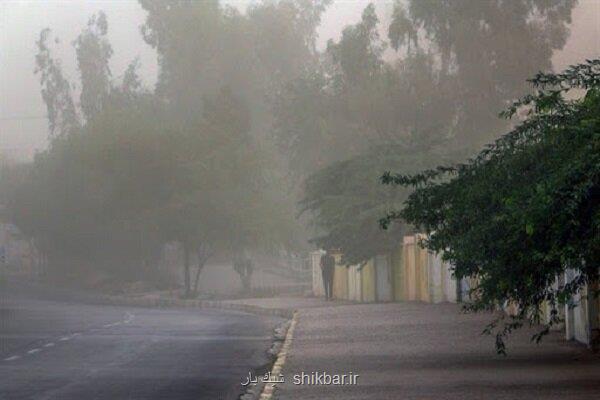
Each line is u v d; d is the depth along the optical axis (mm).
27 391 19906
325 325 38469
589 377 19781
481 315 39656
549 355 24469
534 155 18656
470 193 20078
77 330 40062
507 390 18031
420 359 24422
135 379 22141
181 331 39125
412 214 22062
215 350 30000
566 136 16312
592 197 14945
